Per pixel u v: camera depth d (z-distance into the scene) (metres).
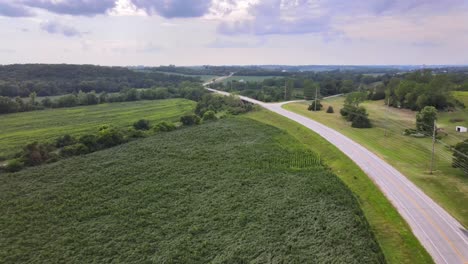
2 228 36.94
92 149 64.56
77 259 31.50
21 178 50.41
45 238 35.00
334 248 30.08
